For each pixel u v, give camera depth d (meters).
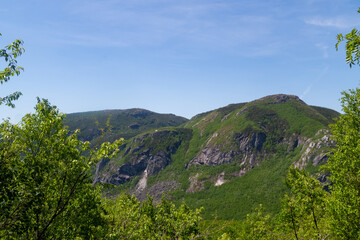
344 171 19.78
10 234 8.67
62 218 10.85
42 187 8.82
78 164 9.58
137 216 19.38
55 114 10.23
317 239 19.34
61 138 9.92
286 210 20.53
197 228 19.41
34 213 9.42
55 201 10.42
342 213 17.75
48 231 10.33
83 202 11.52
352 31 8.59
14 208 8.41
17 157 8.95
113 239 12.38
